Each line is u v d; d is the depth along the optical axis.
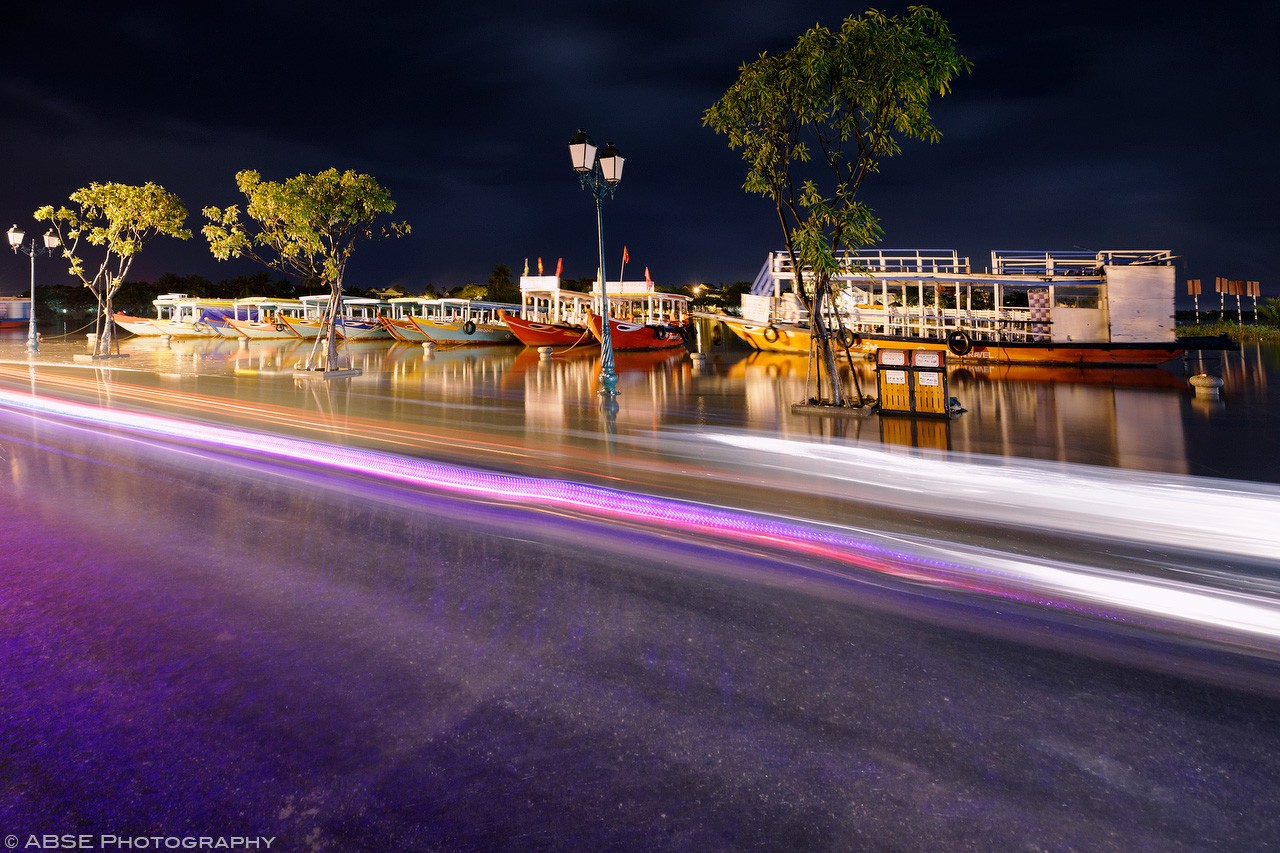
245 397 16.70
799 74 11.58
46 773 2.50
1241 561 4.93
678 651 3.48
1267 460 8.89
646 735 2.74
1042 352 24.62
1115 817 2.29
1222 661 3.42
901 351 13.06
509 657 3.39
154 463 8.42
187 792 2.40
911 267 27.08
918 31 11.02
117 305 78.12
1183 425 11.91
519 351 40.88
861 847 2.14
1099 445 10.03
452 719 2.84
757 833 2.20
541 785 2.44
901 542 5.36
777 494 6.96
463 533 5.55
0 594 4.15
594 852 2.12
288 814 2.29
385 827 2.23
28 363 28.05
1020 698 3.05
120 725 2.79
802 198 12.32
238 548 5.09
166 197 26.83
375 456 9.03
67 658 3.35
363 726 2.79
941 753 2.64
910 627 3.80
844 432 11.32
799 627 3.79
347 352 38.81
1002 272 26.75
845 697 3.05
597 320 34.19
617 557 4.96
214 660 3.33
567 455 9.19
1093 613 4.01
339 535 5.46
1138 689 3.14
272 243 21.72
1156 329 24.55
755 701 3.01
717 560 4.91
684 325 47.28
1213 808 2.33
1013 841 2.17
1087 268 26.12
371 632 3.67
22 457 8.73
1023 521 5.97
